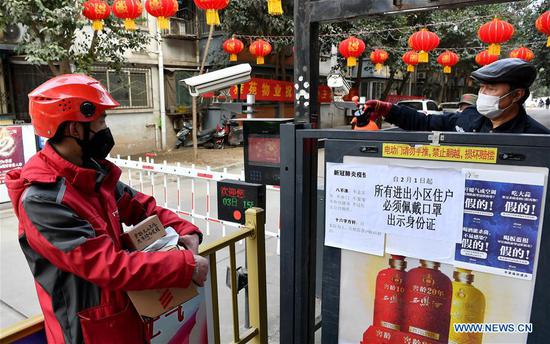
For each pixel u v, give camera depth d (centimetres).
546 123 1403
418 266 152
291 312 193
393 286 158
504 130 204
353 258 165
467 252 142
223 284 372
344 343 173
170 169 534
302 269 187
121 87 1130
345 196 162
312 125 192
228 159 1071
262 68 1371
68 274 129
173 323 177
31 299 352
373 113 234
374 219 158
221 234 506
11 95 935
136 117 1172
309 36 181
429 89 2519
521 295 136
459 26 1325
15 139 629
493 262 138
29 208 119
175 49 1248
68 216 120
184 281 132
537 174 128
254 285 227
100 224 131
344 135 159
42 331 142
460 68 1980
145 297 134
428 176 145
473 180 138
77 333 130
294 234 186
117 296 134
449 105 1670
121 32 841
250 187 235
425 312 153
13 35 884
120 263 122
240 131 1303
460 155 138
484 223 138
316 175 190
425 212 147
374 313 164
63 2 689
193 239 161
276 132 301
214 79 294
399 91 1811
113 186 151
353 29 1209
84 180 130
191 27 1289
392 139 150
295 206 184
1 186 621
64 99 125
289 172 182
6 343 131
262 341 234
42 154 130
